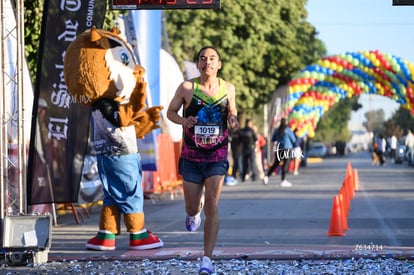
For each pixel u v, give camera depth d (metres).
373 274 11.30
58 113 16.86
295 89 35.75
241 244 15.19
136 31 24.70
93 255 14.02
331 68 34.88
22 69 15.25
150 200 28.59
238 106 49.38
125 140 14.57
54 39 16.34
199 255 13.45
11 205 15.79
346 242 15.45
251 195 29.81
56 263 13.09
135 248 14.76
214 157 11.27
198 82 11.50
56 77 16.59
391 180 40.53
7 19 17.27
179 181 32.94
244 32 49.09
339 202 17.48
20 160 15.27
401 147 65.06
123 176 14.62
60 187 17.11
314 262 12.51
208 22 47.31
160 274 11.62
